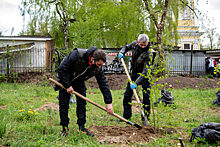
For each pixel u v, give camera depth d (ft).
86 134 14.05
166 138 13.96
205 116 21.76
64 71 13.42
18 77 53.42
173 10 61.16
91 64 13.20
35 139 13.07
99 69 13.70
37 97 31.96
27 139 12.98
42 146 11.73
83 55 13.17
